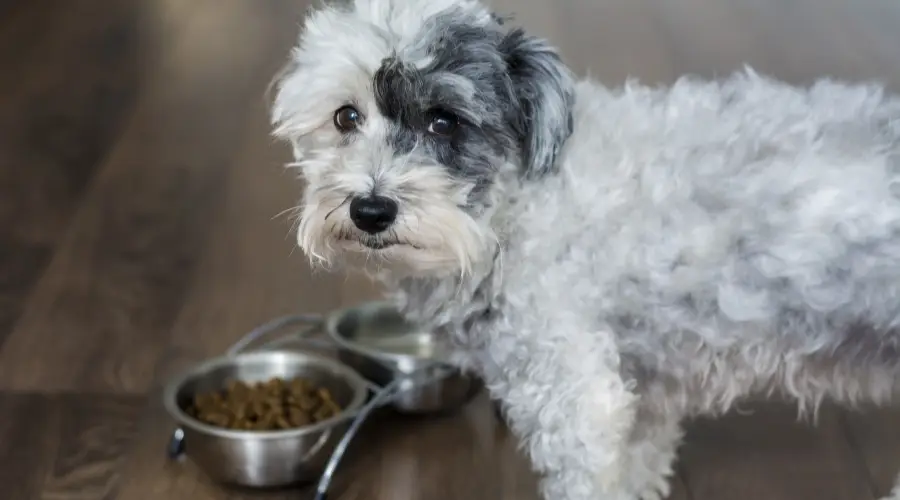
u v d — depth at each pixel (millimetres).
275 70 4105
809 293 1601
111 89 3914
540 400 1672
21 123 3570
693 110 1728
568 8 4781
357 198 1604
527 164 1671
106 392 2236
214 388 2125
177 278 2680
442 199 1614
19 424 2123
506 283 1663
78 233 2877
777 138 1645
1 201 3033
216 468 1932
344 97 1693
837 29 4551
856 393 1770
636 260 1616
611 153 1667
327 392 2100
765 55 4164
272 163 3334
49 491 1951
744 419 2244
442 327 1773
